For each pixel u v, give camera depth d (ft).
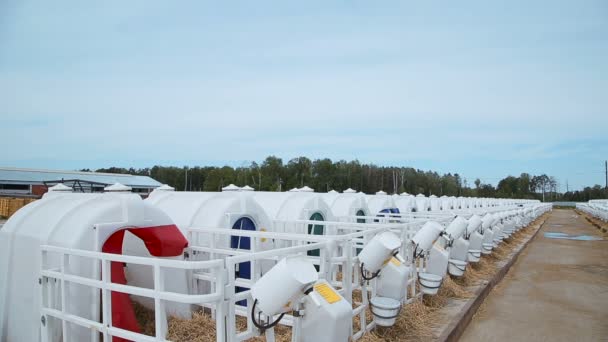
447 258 25.05
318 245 15.11
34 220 17.78
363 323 17.71
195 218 22.93
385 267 19.47
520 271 39.40
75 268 15.23
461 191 318.04
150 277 19.20
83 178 138.21
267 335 12.66
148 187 149.59
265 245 24.80
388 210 48.62
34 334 16.01
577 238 72.23
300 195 33.76
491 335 21.43
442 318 21.83
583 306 26.99
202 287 21.16
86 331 15.10
